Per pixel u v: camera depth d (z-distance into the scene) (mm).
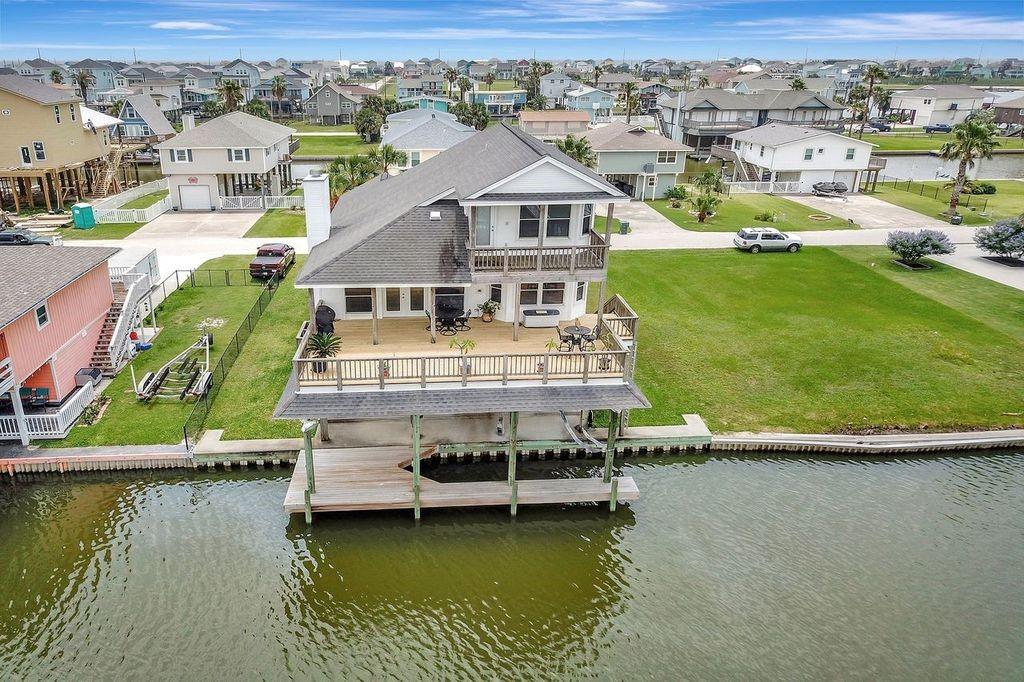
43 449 23953
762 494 24062
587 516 22969
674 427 26562
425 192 26625
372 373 21344
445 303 25812
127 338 30766
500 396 21375
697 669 17359
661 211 62375
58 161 57562
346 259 22438
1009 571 20625
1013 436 26562
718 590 19891
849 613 19047
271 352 31500
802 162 70625
